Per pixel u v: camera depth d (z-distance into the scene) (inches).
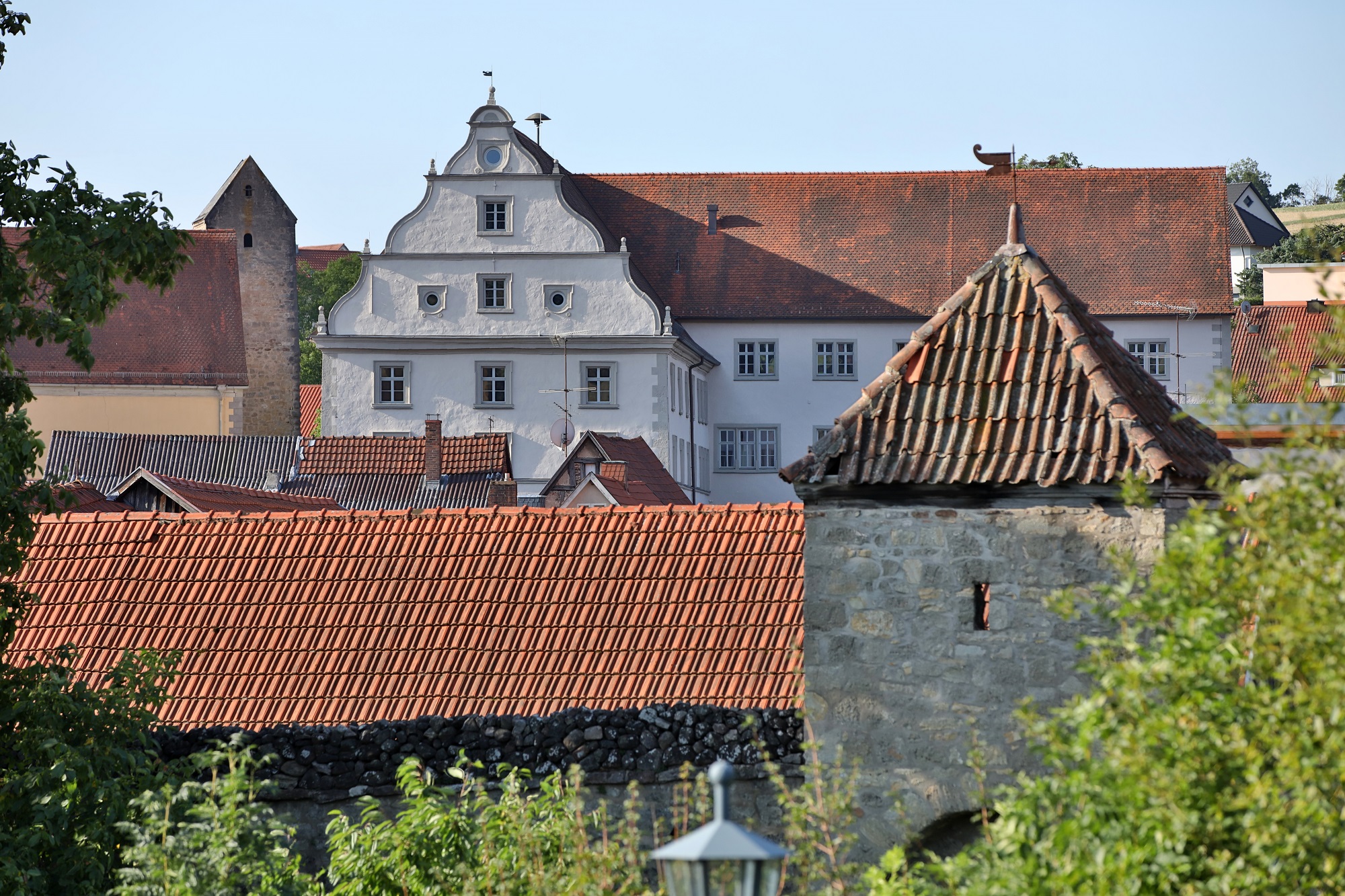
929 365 2101.4
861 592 2049.7
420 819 1898.4
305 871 2346.2
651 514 2839.6
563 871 1795.0
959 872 1406.3
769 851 994.7
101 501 4124.0
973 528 2012.8
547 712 2517.2
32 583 2940.5
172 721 2623.0
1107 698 1306.6
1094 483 1943.9
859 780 2034.9
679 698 2500.0
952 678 2015.3
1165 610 1282.0
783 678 2498.8
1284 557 1212.5
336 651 2699.3
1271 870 1200.8
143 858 1657.2
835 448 2063.2
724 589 2669.8
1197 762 1229.7
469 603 2738.7
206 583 2878.9
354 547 2893.7
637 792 1897.1
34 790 2032.5
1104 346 2156.7
